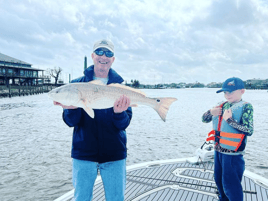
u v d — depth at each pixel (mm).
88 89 2535
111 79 2912
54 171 8969
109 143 2627
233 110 3264
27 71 78625
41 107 35219
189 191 4477
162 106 2945
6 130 17141
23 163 9844
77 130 2650
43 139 14250
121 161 2717
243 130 3094
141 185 4773
